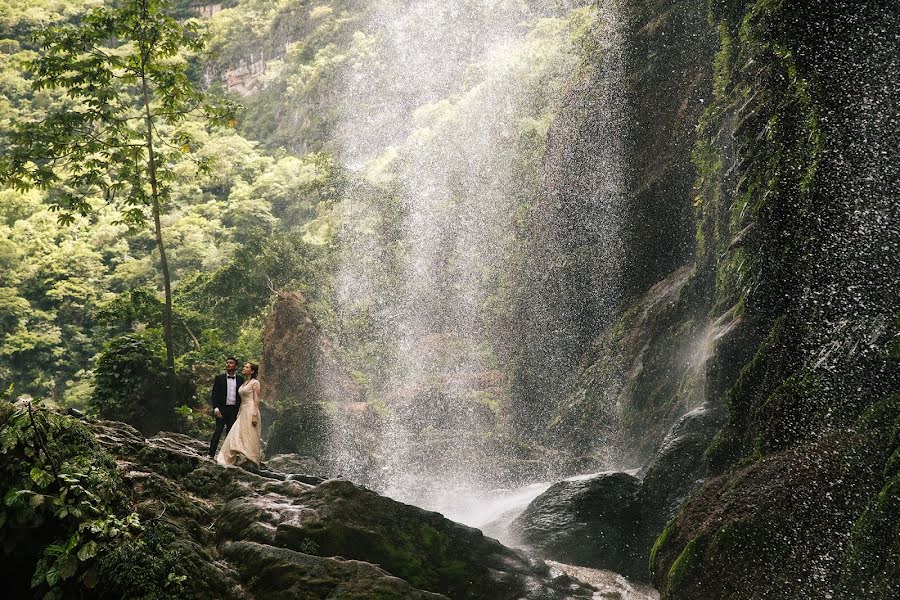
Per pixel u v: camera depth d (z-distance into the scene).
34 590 7.11
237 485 9.14
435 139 50.12
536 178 35.56
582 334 28.30
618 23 26.44
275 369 30.05
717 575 8.39
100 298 73.25
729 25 15.73
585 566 11.59
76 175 18.69
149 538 7.49
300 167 94.38
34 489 7.04
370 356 39.91
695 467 11.66
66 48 17.81
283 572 7.65
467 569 8.74
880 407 8.22
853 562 7.39
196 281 40.66
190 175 96.81
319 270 42.69
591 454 22.16
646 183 24.27
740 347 11.75
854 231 9.39
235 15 139.75
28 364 63.50
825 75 9.74
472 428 32.34
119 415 16.47
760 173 11.45
